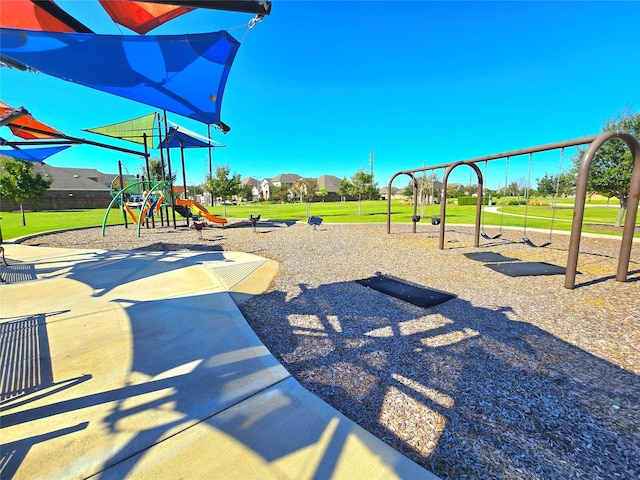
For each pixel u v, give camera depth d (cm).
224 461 146
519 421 180
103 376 220
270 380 215
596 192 1120
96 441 159
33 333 290
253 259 639
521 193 3431
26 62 303
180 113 469
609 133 404
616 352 258
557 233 980
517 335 290
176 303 371
